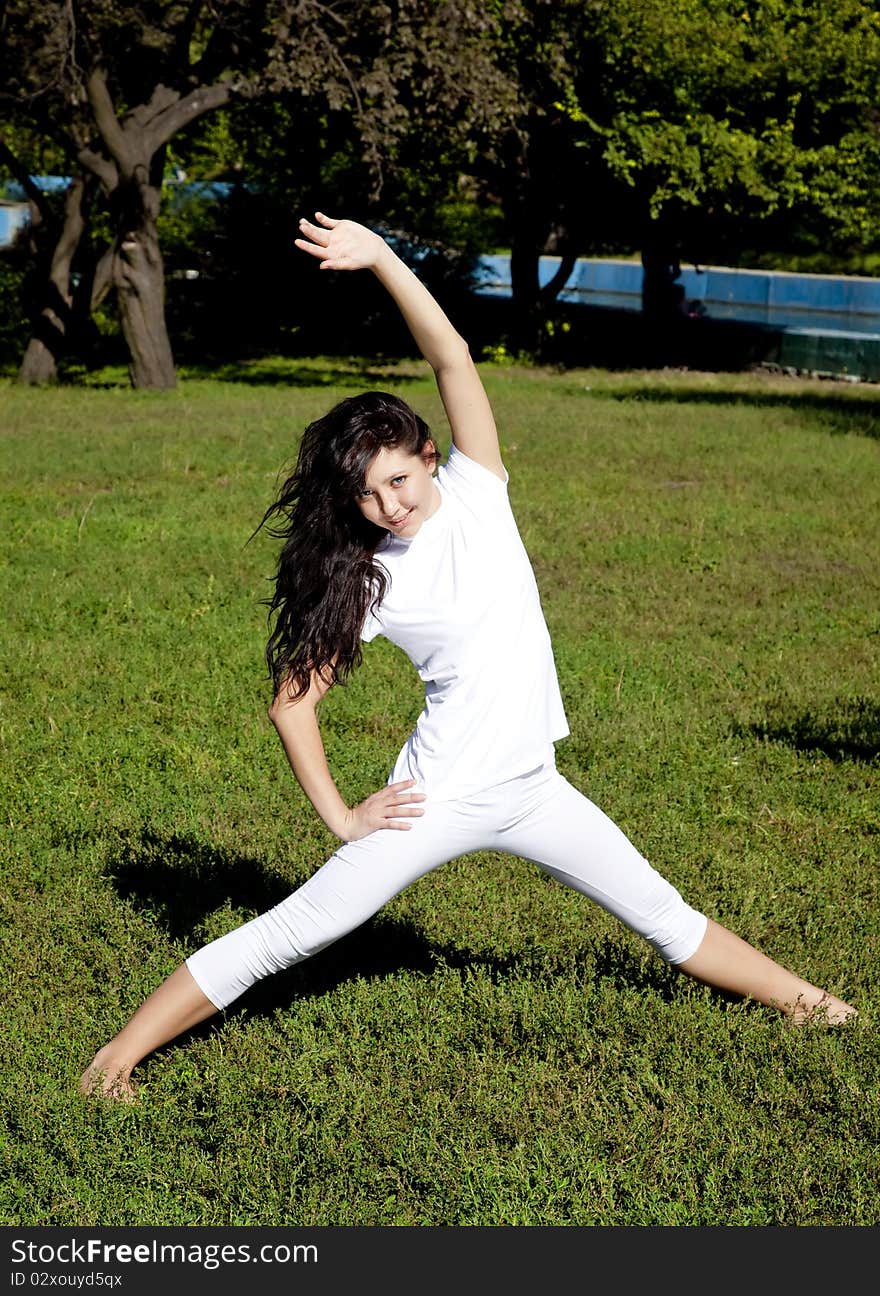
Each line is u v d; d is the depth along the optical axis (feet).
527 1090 10.92
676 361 91.86
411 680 22.77
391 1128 10.46
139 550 32.14
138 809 16.99
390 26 62.59
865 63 81.05
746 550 33.58
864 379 78.18
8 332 86.89
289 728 10.43
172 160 96.84
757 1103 10.75
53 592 27.71
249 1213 9.70
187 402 62.90
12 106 65.98
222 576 29.71
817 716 21.33
